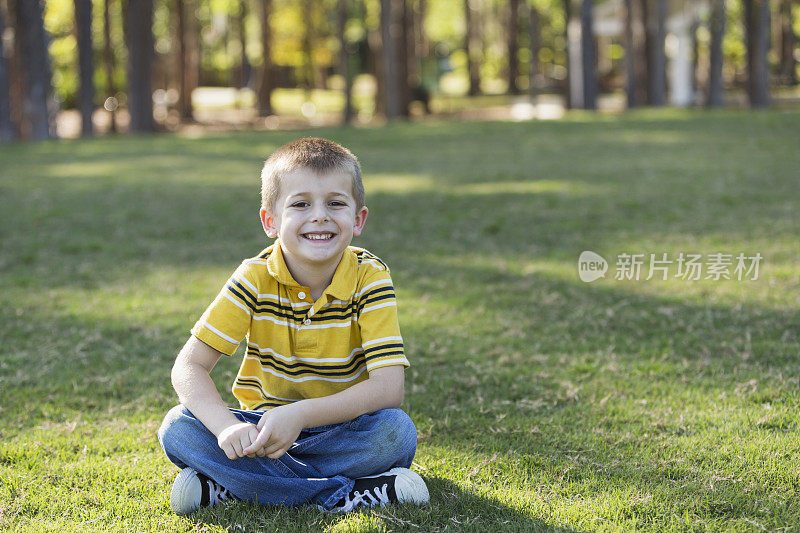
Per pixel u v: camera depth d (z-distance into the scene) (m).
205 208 9.30
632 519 2.48
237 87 34.00
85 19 20.45
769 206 8.38
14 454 3.02
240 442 2.37
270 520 2.48
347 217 2.51
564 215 8.41
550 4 36.56
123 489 2.74
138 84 21.56
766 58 24.27
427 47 47.97
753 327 4.59
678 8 27.02
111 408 3.52
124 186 11.13
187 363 2.56
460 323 4.86
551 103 31.62
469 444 3.10
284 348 2.57
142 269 6.40
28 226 8.25
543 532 2.39
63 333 4.70
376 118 25.27
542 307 5.17
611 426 3.28
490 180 11.17
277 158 2.57
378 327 2.55
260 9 28.02
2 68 18.28
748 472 2.78
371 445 2.54
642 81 26.92
